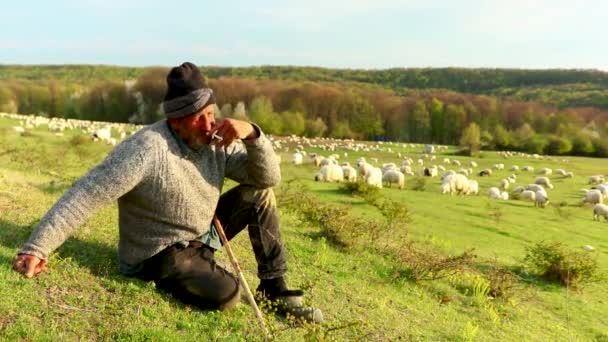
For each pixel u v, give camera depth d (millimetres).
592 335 8688
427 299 7977
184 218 4422
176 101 4172
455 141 98438
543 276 11703
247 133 4410
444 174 38312
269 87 101625
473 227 17344
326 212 10406
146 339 3980
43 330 3756
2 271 4316
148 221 4418
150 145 4168
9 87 99438
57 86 101688
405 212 14773
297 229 10211
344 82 164375
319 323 4965
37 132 40500
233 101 95062
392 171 30312
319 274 7125
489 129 96250
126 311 4254
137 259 4559
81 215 3992
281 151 52219
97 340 3838
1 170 9969
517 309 8852
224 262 5875
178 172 4285
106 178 4043
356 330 5219
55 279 4414
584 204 30266
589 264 11672
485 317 7984
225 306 4637
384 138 99750
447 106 100250
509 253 14023
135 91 94875
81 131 48969
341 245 9586
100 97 95938
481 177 43500
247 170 4723
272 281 5062
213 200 4582
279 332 4559
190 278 4500
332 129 94750
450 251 12688
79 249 5160
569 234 18922
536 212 23438
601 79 160500
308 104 95625
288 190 17547
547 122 97312
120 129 55156
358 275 7926
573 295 10828
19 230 5465
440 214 19047
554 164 56469
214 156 4555
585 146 80188
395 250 10125
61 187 8984
